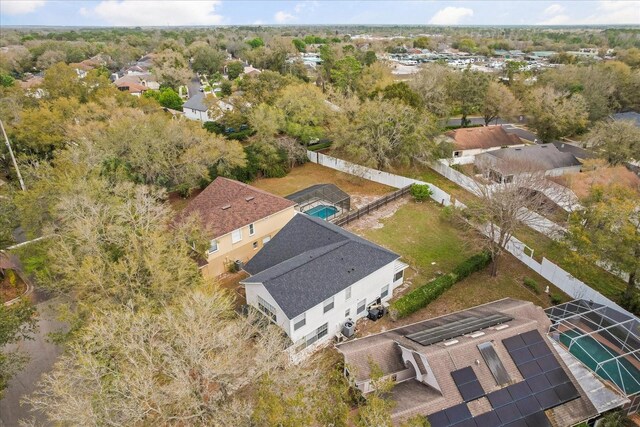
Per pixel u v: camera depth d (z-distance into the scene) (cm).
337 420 1312
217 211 3128
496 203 2853
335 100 6191
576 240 2538
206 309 1669
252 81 6600
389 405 1428
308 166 5459
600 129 4978
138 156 3844
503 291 2841
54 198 2839
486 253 3097
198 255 2817
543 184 3167
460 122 7619
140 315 1723
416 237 3559
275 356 1747
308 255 2547
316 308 2231
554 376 1886
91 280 2028
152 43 18438
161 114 5006
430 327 2208
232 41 17975
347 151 5091
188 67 12125
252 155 4950
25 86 8469
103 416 1461
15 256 3256
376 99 5269
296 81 6862
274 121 5122
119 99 5531
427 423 1471
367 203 4291
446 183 4675
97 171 3281
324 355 2297
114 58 13962
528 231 3522
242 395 1609
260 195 3416
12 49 13388
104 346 1647
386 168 5075
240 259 3183
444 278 2831
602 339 2108
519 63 9644
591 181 3769
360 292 2505
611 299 2617
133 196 2991
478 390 1773
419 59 14712
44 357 2323
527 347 1967
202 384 1675
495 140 5638
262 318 2212
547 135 6241
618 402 1844
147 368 1581
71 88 5744
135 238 2186
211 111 6431
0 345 1903
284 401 1347
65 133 4572
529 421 1722
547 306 2691
